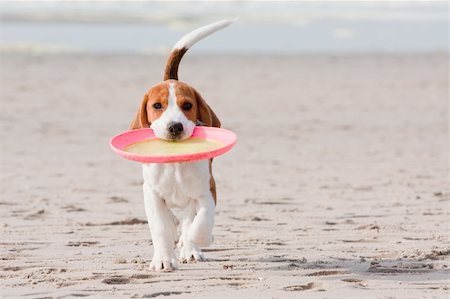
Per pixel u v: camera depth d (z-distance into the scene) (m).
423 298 6.22
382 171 13.27
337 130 18.02
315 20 56.50
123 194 11.50
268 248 8.27
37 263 7.58
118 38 42.22
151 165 7.09
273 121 19.33
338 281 6.79
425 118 19.83
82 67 30.33
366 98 23.53
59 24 49.16
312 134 17.45
